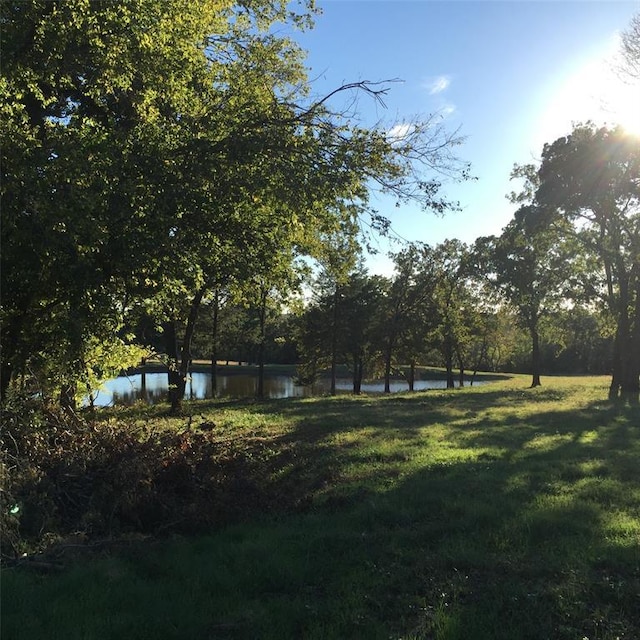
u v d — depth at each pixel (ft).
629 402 67.41
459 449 33.35
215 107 29.14
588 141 75.87
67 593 13.83
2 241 21.01
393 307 137.18
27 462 20.95
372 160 25.52
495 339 165.58
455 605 12.88
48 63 23.26
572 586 13.83
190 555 16.88
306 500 22.43
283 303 48.96
